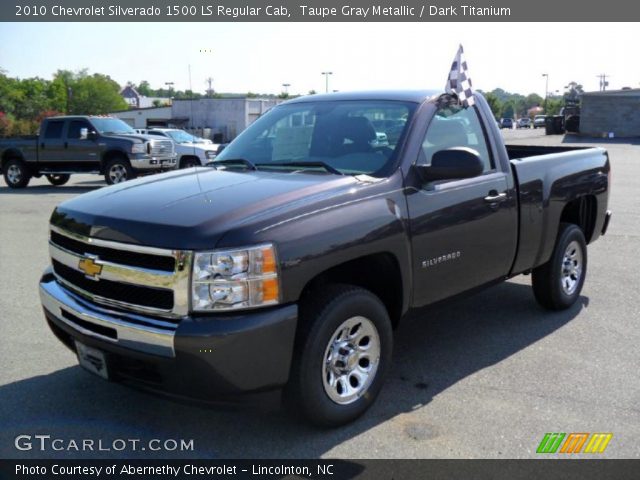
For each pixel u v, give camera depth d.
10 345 5.05
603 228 6.34
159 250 3.22
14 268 7.67
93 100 101.00
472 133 4.76
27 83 82.19
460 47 4.64
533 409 3.95
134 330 3.25
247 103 51.78
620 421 3.80
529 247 5.10
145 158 17.20
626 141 38.78
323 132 4.52
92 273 3.50
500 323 5.54
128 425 3.79
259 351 3.21
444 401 4.07
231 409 3.30
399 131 4.25
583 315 5.73
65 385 4.31
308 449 3.50
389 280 4.02
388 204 3.85
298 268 3.32
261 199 3.51
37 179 21.39
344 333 3.66
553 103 108.94
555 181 5.34
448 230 4.23
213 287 3.15
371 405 3.92
